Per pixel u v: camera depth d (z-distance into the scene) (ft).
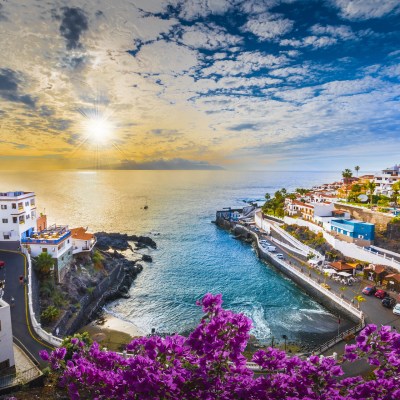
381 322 141.79
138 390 27.12
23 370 93.97
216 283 218.18
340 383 31.45
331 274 199.72
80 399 31.09
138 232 396.37
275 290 203.31
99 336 147.13
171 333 153.89
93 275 194.90
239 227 374.84
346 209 300.61
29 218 200.03
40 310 143.13
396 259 209.05
